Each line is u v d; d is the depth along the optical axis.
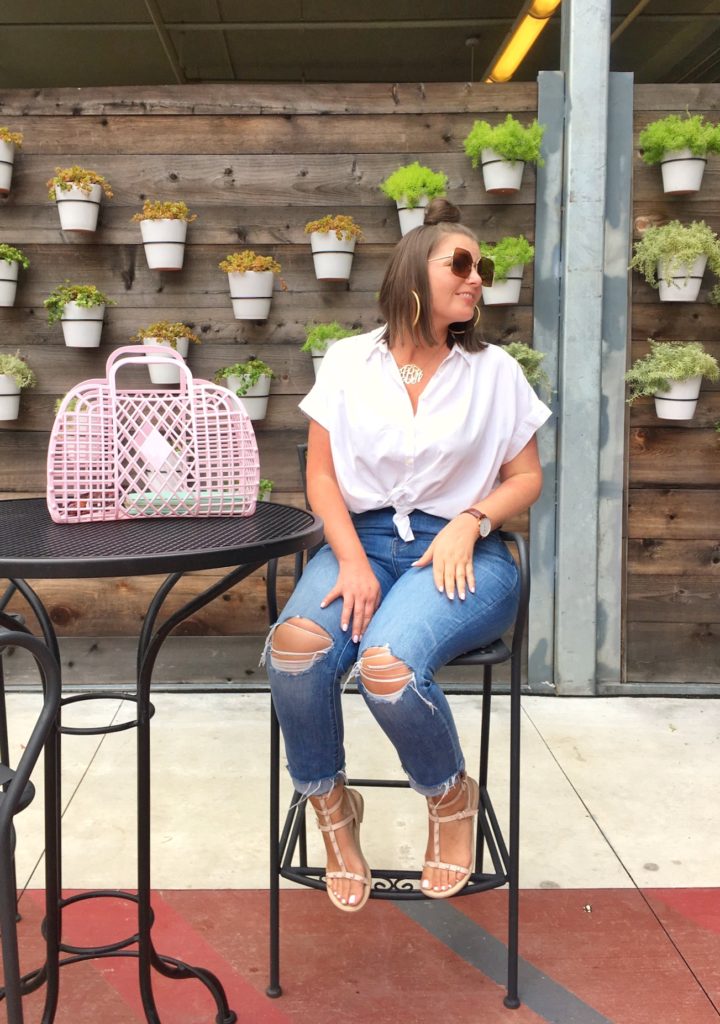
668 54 6.96
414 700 1.43
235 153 3.01
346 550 1.60
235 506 1.49
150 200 3.01
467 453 1.68
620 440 3.08
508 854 1.63
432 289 1.63
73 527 1.38
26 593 1.62
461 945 1.77
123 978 1.67
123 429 1.45
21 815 2.29
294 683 1.48
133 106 2.98
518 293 2.96
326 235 2.91
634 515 3.14
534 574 3.13
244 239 3.04
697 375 2.93
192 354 3.09
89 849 2.12
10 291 2.96
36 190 3.01
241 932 1.81
